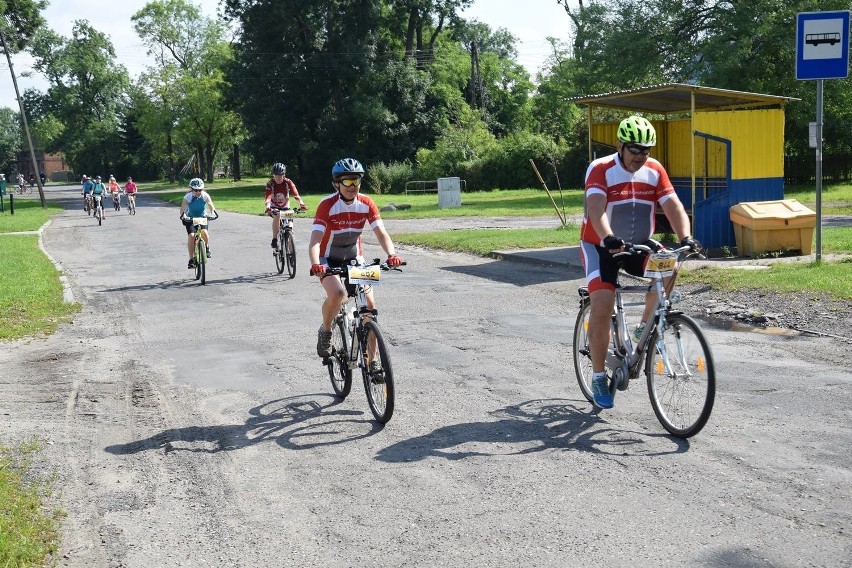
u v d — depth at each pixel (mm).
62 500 4508
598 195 5320
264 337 8961
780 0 34562
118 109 117188
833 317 8273
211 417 6055
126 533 4078
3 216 37719
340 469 4871
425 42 74875
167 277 14578
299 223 26312
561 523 3982
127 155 115625
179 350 8453
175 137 88500
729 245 14258
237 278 14133
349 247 6480
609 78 39062
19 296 11875
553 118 68062
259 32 60844
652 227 5574
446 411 5941
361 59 60656
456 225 23953
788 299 9195
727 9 35500
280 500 4441
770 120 14312
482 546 3777
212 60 84625
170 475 4879
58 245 22219
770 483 4355
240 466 5000
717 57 34375
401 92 63406
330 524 4102
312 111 62438
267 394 6652
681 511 4059
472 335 8586
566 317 9398
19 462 5113
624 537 3803
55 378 7383
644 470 4625
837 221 19547
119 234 25734
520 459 4891
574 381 6645
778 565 3479
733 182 14117
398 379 6895
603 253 5496
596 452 4953
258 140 63406
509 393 6348
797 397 5887
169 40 86000
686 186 17109
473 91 67812
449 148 54750
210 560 3762
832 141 36906
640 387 6371
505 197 41688
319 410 6148
